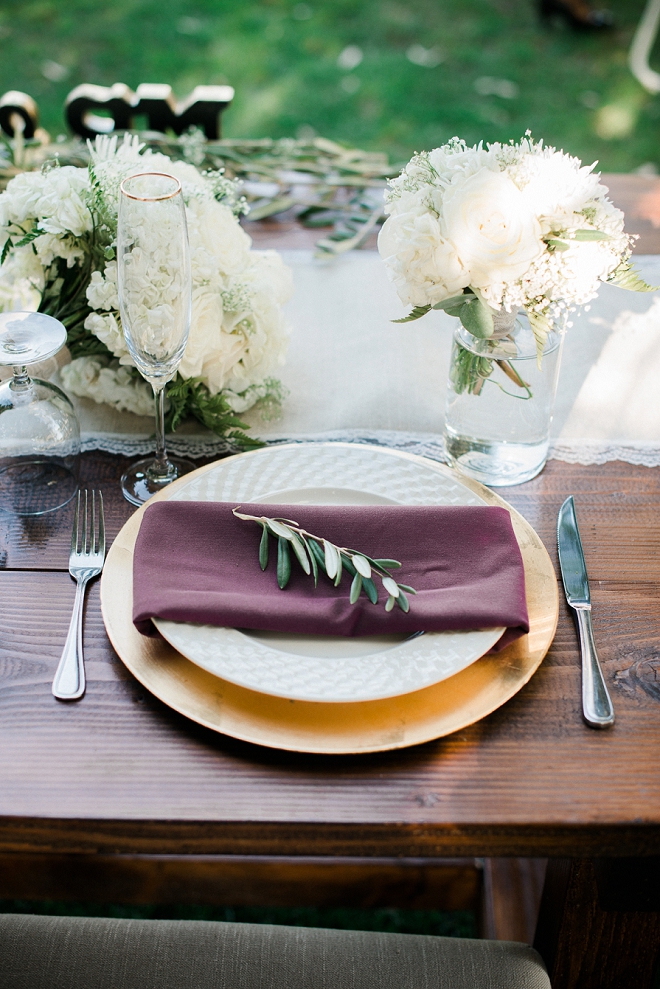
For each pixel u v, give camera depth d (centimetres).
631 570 88
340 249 132
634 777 69
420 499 89
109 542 89
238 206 110
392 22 436
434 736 69
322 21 435
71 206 94
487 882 131
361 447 95
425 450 103
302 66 403
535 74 402
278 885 134
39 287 105
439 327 124
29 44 405
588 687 75
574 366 115
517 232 77
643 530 92
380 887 135
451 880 134
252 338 100
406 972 86
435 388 112
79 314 102
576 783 68
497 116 376
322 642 74
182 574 77
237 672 70
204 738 71
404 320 87
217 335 98
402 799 67
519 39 427
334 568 75
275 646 74
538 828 66
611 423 107
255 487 90
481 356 89
